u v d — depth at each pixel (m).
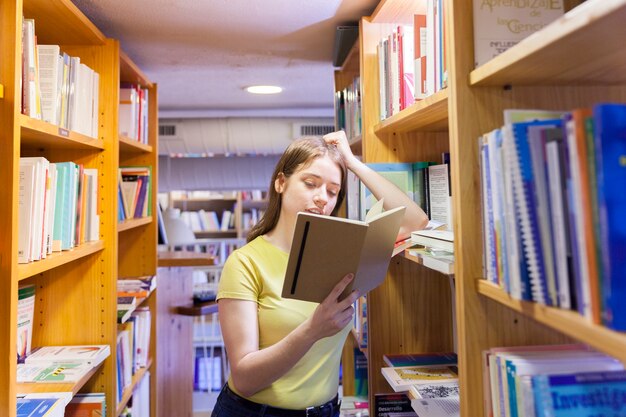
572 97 0.97
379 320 1.81
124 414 2.31
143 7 1.95
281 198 1.45
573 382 0.77
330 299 1.09
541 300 0.71
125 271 2.80
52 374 1.58
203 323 4.87
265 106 4.25
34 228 1.34
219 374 4.80
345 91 2.44
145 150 2.73
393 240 1.20
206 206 6.31
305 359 1.36
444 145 1.86
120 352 2.15
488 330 0.96
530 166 0.72
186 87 3.41
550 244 0.70
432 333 1.83
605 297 0.59
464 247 0.96
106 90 1.97
